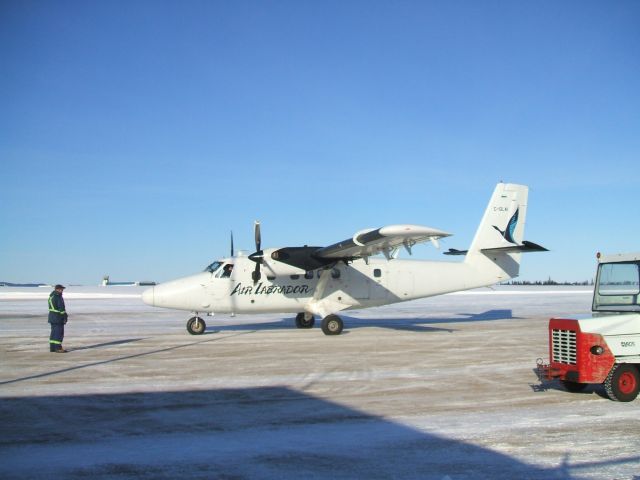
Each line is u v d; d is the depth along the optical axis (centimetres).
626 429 702
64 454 605
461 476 534
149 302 1869
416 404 842
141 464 571
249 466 565
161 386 977
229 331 1997
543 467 560
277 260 1864
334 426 718
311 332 1945
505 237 2091
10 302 4562
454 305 3881
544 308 3438
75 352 1423
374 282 1986
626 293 905
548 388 962
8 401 861
